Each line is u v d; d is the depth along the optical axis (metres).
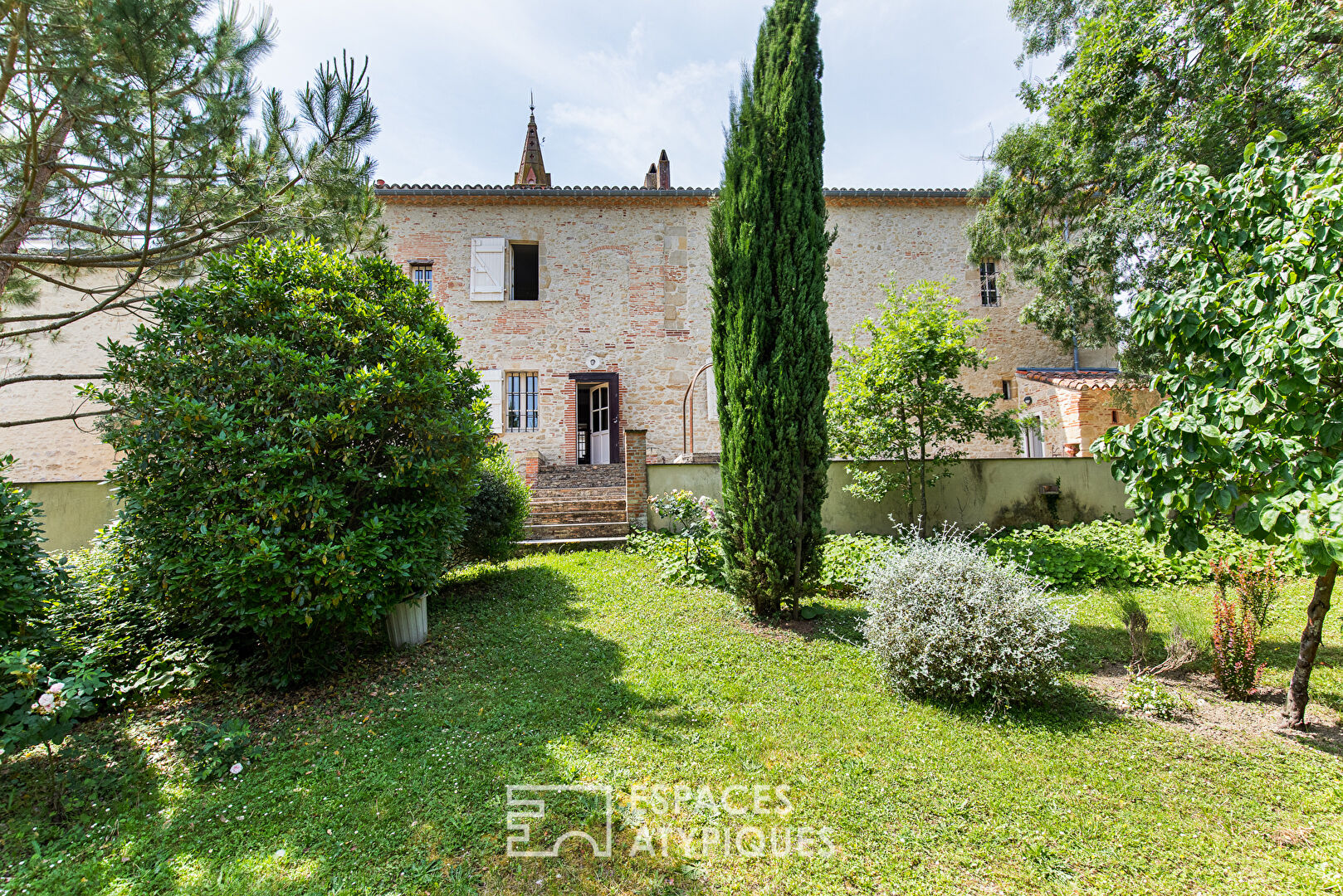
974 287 13.45
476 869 2.36
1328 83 5.74
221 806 2.77
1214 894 2.23
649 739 3.29
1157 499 3.22
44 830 2.61
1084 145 8.16
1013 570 4.15
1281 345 2.62
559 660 4.39
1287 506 2.61
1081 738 3.30
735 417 5.38
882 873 2.34
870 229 13.45
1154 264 7.68
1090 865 2.38
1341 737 3.30
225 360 3.74
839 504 8.45
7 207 4.91
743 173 5.42
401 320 4.65
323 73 5.56
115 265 5.38
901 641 3.81
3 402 10.90
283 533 3.66
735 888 2.28
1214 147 6.40
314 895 2.20
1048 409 12.06
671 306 13.17
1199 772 2.98
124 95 4.35
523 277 14.77
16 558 3.25
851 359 8.09
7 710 2.78
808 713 3.60
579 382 12.87
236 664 4.09
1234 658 3.83
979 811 2.71
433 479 4.24
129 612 4.04
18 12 3.92
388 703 3.79
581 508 8.88
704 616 5.38
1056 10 8.48
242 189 5.32
